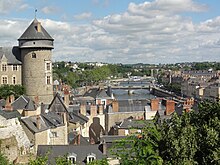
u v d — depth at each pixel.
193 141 16.44
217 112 18.67
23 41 76.44
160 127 18.22
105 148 41.66
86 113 79.94
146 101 88.94
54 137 53.66
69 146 42.50
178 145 16.23
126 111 85.00
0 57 79.00
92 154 40.78
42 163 20.98
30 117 51.44
